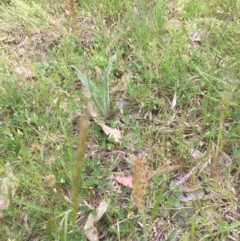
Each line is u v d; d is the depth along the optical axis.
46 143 0.62
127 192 0.56
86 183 0.56
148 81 0.69
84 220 0.53
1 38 0.82
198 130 0.62
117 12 0.84
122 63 0.72
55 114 0.65
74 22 0.56
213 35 0.76
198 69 0.65
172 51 0.72
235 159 0.58
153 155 0.59
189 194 0.55
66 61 0.73
